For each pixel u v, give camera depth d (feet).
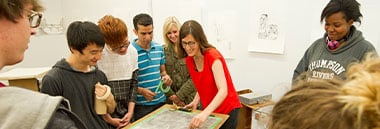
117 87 5.67
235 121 5.56
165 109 5.58
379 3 6.12
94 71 4.63
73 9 11.82
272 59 8.20
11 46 1.70
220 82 4.90
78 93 4.21
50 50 11.77
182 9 9.69
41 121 1.52
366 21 6.36
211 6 9.08
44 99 1.63
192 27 5.00
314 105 1.24
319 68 5.00
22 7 1.72
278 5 7.73
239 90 8.82
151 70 6.70
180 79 7.39
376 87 1.13
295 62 7.72
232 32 8.83
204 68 5.16
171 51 7.40
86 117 4.27
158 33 10.39
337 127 1.14
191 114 5.28
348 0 4.51
